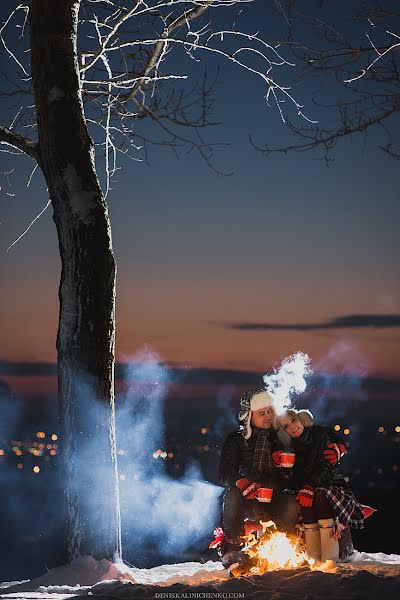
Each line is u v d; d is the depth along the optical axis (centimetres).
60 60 884
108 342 862
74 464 845
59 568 811
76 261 859
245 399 777
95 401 849
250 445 774
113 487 850
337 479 773
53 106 876
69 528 841
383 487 7900
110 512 845
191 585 663
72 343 855
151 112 1170
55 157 872
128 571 818
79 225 859
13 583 816
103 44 1038
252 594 617
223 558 741
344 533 784
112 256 870
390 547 4231
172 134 1168
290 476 768
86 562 816
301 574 650
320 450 771
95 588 680
